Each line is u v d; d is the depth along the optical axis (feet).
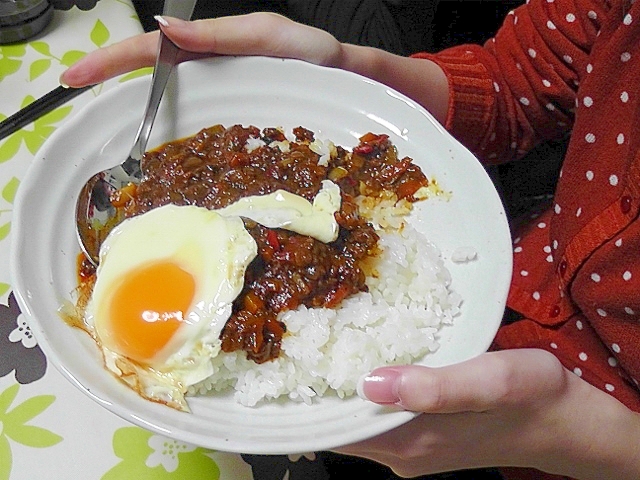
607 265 1.11
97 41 1.64
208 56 1.20
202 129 1.18
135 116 1.14
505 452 1.05
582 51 1.29
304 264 0.99
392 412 0.82
